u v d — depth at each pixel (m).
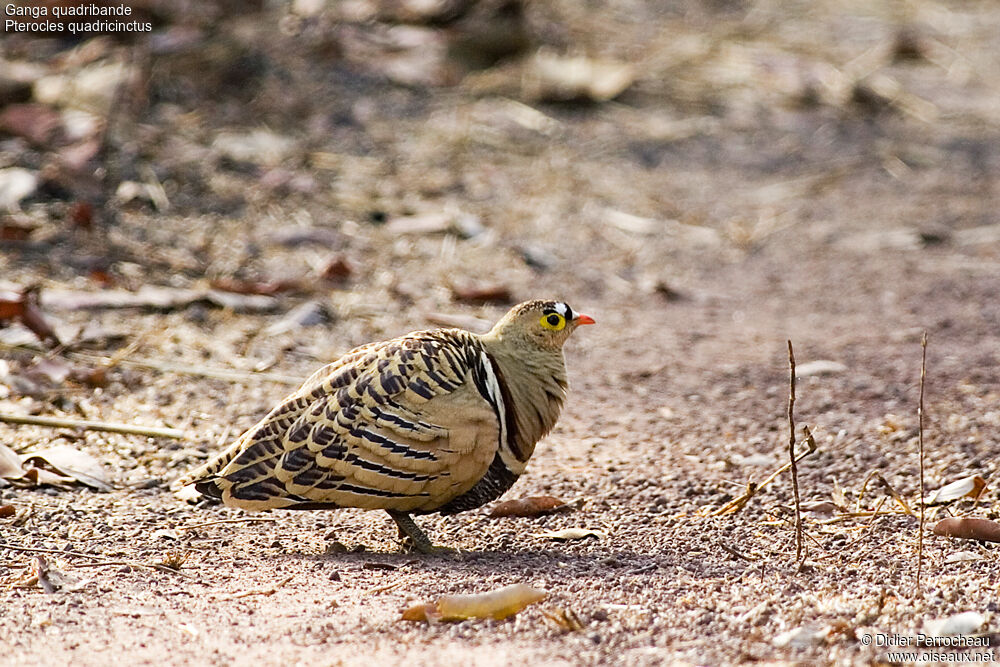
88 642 6.32
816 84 22.44
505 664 6.00
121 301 12.80
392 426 7.67
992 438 10.09
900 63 24.27
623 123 20.22
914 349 12.80
